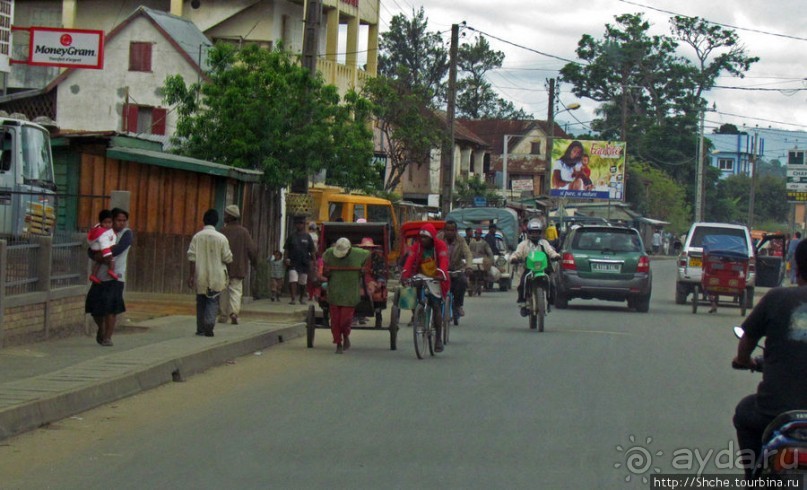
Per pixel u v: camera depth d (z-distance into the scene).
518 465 8.08
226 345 14.34
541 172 80.38
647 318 23.03
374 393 11.49
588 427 9.66
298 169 24.61
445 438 9.07
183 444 8.74
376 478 7.61
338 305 15.23
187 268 21.53
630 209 76.44
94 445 8.68
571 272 24.36
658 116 85.19
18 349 13.27
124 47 36.97
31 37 18.94
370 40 45.78
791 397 5.77
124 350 13.39
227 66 27.12
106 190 21.80
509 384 12.30
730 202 97.12
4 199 17.06
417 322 14.55
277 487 7.33
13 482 7.41
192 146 25.19
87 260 15.52
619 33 86.00
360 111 28.27
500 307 25.55
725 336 19.14
